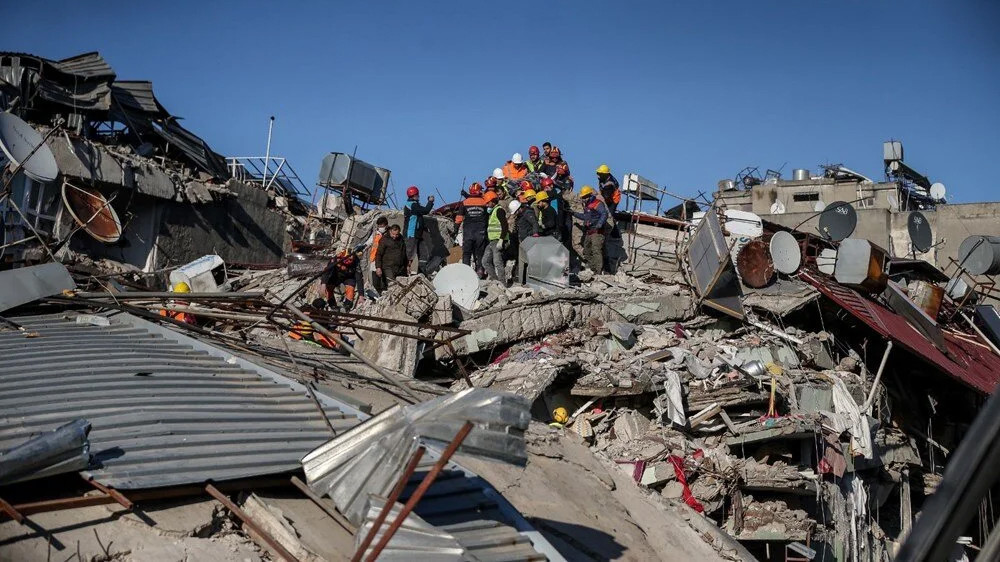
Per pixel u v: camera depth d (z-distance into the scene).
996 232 42.84
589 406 18.81
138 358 11.09
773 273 23.30
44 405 8.99
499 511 8.95
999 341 30.27
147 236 26.19
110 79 27.34
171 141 30.12
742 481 18.00
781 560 18.53
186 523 7.46
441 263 24.97
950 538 5.09
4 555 6.46
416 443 7.59
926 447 25.30
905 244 43.06
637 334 20.83
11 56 24.84
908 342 23.16
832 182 46.72
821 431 19.22
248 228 30.84
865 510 20.84
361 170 33.47
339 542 7.75
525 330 20.00
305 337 15.47
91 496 7.36
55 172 17.92
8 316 12.64
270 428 9.57
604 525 11.28
